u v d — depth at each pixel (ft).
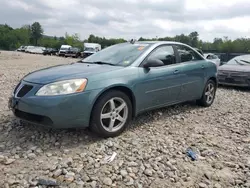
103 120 12.79
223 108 20.47
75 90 11.59
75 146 11.93
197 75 18.26
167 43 16.72
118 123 13.47
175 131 14.61
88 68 13.46
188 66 17.44
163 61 15.87
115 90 12.94
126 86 13.20
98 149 11.70
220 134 14.48
